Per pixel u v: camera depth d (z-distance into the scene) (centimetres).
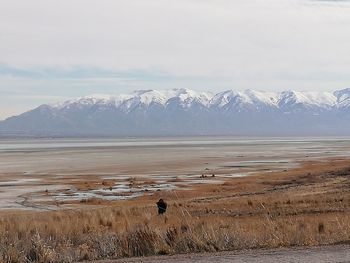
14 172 11731
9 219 3538
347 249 1669
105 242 1914
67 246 1873
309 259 1481
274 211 4103
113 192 7962
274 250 1706
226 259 1532
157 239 1903
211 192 7519
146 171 11869
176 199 6662
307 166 12450
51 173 11494
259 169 11956
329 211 3903
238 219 3572
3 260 1669
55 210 5728
